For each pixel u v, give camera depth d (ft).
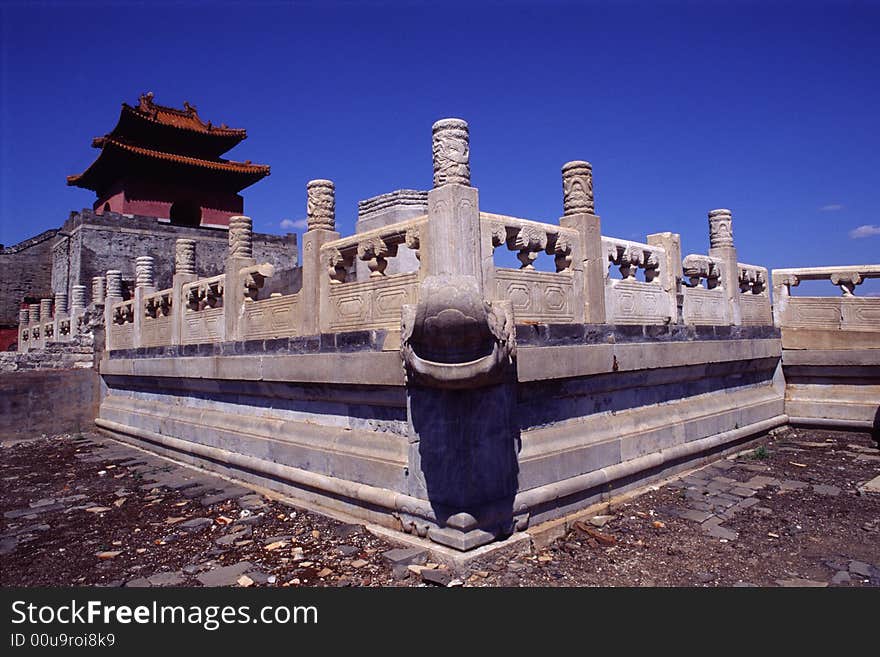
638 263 29.14
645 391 28.48
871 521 21.93
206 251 131.75
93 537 22.15
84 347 55.16
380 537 20.38
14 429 45.70
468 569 17.43
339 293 24.63
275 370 27.27
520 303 21.54
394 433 22.21
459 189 19.01
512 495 19.80
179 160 127.44
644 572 17.67
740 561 18.45
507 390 20.02
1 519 24.99
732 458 32.24
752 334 37.06
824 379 39.83
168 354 38.45
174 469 33.94
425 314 16.62
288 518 23.35
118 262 121.08
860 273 39.17
